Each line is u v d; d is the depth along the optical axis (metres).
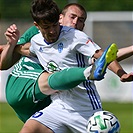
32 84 18.89
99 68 15.59
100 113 16.42
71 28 17.94
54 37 17.53
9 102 19.77
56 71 17.88
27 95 19.05
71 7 19.92
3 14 58.62
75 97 17.94
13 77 19.69
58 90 17.64
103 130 16.11
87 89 18.02
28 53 19.17
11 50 19.06
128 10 61.81
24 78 19.22
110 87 52.22
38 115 17.84
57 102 18.14
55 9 17.17
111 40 56.06
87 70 15.93
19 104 19.44
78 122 17.88
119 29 56.38
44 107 19.36
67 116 17.89
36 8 17.23
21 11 59.06
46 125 17.72
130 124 37.06
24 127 17.64
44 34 17.56
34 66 19.59
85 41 17.62
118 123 16.36
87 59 18.02
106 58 15.55
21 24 55.25
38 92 18.22
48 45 17.95
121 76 16.64
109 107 47.88
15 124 37.97
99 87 52.28
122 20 56.59
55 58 17.94
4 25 55.59
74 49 17.72
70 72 16.39
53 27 17.28
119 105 49.47
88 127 16.36
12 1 59.41
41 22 17.17
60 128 17.89
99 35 56.59
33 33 19.69
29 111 19.53
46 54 18.09
